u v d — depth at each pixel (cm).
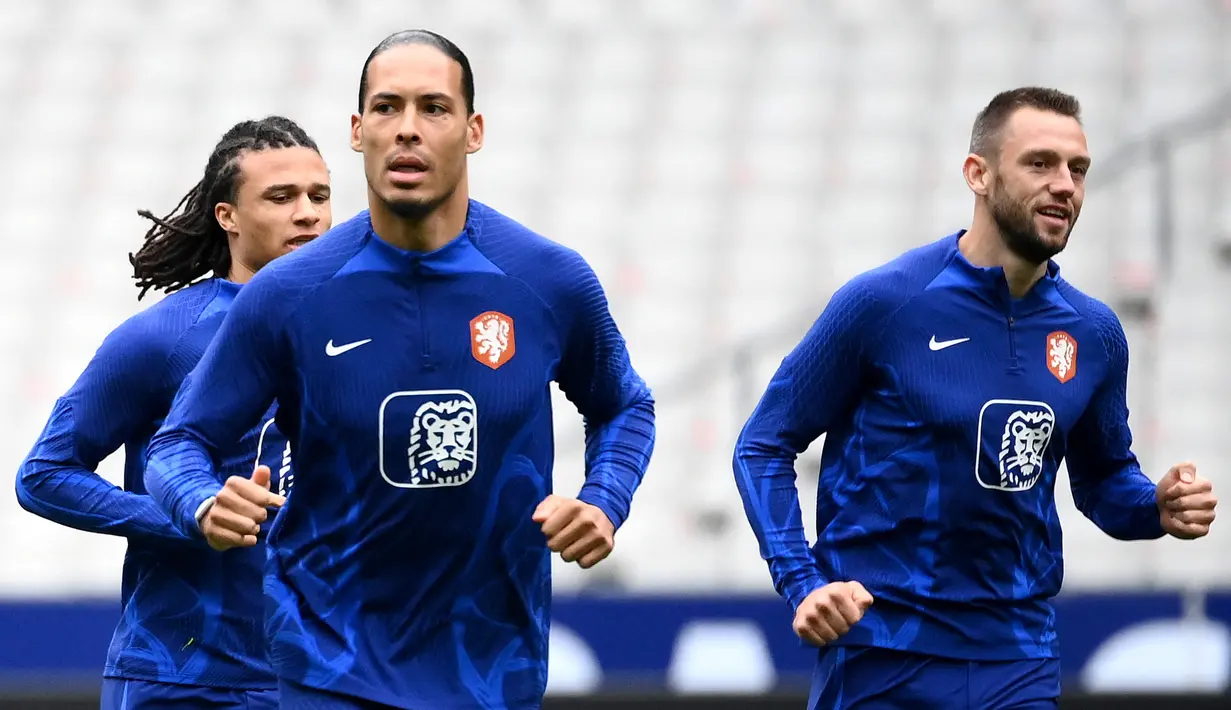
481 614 1388
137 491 1791
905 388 1544
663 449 4391
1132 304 4416
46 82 5656
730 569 4034
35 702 2877
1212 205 4712
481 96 5475
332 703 1356
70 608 2898
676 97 5406
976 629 1536
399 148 1323
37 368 4872
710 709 2780
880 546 1556
